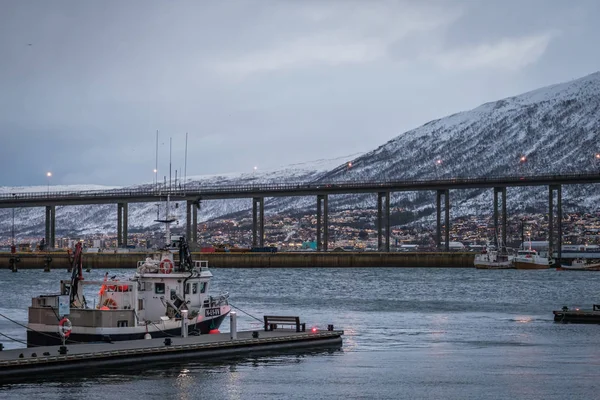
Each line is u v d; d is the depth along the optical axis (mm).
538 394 63188
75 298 81000
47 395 60938
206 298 86688
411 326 106125
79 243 81375
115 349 71125
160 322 80750
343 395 62500
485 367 74062
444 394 63094
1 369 65062
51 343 77312
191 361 73812
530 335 96250
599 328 103000
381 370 72000
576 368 73688
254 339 79000
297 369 71750
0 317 114875
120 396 61062
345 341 89750
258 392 63031
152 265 84062
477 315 122625
